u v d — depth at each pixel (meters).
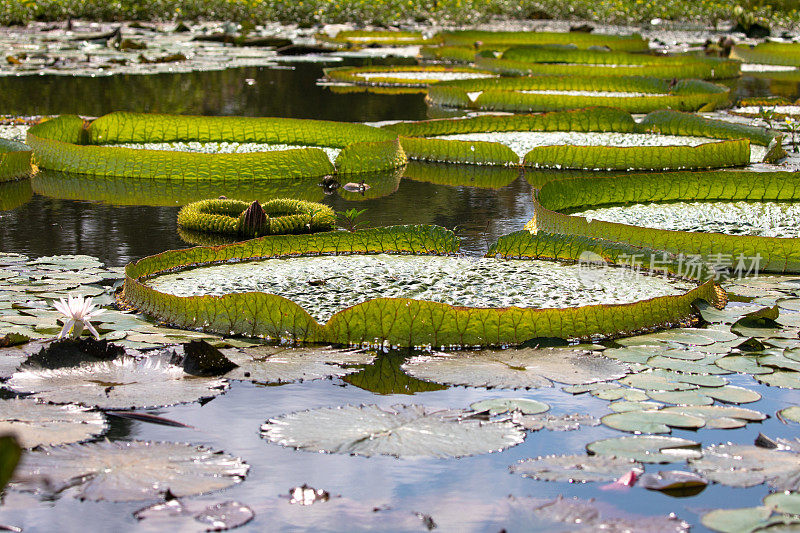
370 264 4.66
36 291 4.36
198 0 24.59
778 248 4.95
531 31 22.28
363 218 6.21
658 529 2.30
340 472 2.66
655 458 2.72
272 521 2.38
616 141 9.18
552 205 6.01
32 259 5.00
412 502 2.50
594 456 2.73
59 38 19.39
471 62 17.98
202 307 3.88
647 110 11.34
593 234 5.24
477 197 7.00
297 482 2.60
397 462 2.72
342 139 8.80
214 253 4.71
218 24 24.17
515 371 3.46
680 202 6.38
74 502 2.43
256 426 2.99
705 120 9.45
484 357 3.64
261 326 3.83
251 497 2.51
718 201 6.42
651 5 26.41
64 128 8.38
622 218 5.84
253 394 3.25
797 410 3.10
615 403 3.16
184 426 2.96
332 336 3.79
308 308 3.93
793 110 11.30
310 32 23.44
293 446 2.81
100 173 7.61
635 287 4.34
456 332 3.77
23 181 7.36
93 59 16.09
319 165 7.84
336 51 19.62
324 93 12.92
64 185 7.23
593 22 26.78
